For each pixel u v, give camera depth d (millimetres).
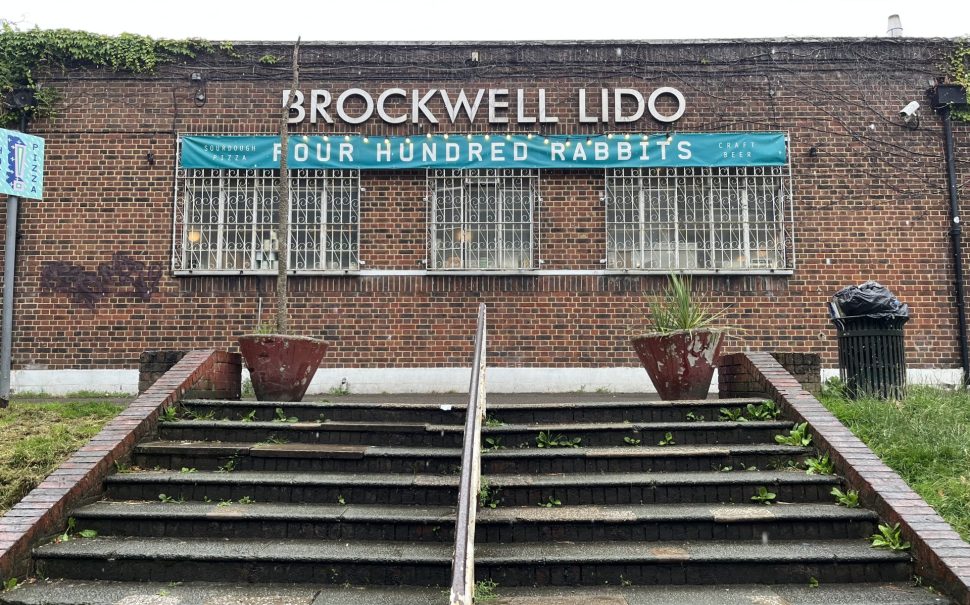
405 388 10789
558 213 11148
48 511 4875
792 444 5895
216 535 5000
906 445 5785
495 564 4500
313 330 10914
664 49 11391
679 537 4910
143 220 11062
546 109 11336
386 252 11094
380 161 11156
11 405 8219
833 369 10773
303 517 4984
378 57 11391
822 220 11070
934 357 10812
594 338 10891
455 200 11297
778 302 10906
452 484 5336
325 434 6164
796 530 4906
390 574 4531
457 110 11273
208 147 11156
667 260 11164
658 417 6469
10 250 9000
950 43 11359
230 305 10906
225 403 6609
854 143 11188
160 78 11305
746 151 11133
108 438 5832
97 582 4574
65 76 11242
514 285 10992
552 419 6461
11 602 4238
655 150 11148
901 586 4402
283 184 7812
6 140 8922
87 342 10828
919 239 11016
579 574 4516
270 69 11359
